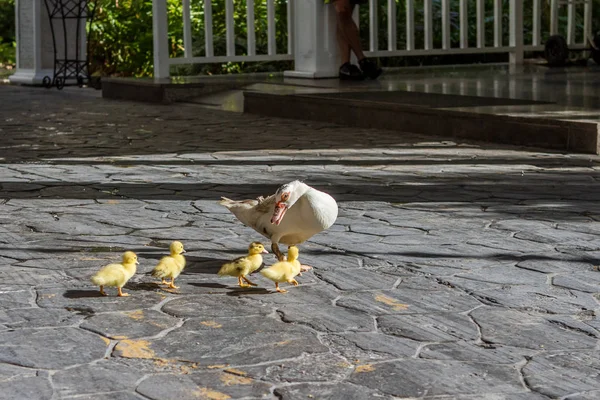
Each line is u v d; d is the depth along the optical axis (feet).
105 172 30.66
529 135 36.14
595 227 22.57
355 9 55.93
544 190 27.25
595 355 14.42
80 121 45.37
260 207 19.17
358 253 20.22
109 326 15.57
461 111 38.34
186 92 54.80
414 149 35.70
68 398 12.82
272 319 15.97
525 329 15.52
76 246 20.90
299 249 20.54
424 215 23.98
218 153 34.88
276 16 73.92
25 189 27.55
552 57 65.46
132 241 21.36
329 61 56.29
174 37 73.26
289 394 12.97
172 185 28.25
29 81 67.72
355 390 13.11
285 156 34.06
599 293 17.42
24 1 68.39
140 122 44.93
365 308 16.55
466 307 16.61
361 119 42.60
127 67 77.97
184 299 17.03
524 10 73.15
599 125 33.99
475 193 26.86
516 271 18.83
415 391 13.08
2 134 40.42
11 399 12.76
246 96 48.70
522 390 13.14
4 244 21.02
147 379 13.46
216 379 13.47
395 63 72.43
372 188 27.68
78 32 66.39
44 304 16.69
